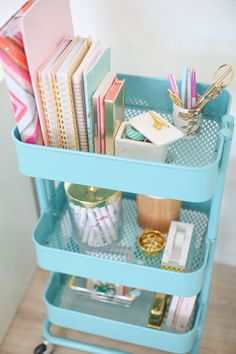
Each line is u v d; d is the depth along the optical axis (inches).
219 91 36.5
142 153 35.3
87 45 36.0
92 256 42.6
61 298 55.7
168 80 40.0
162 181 33.4
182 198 34.2
